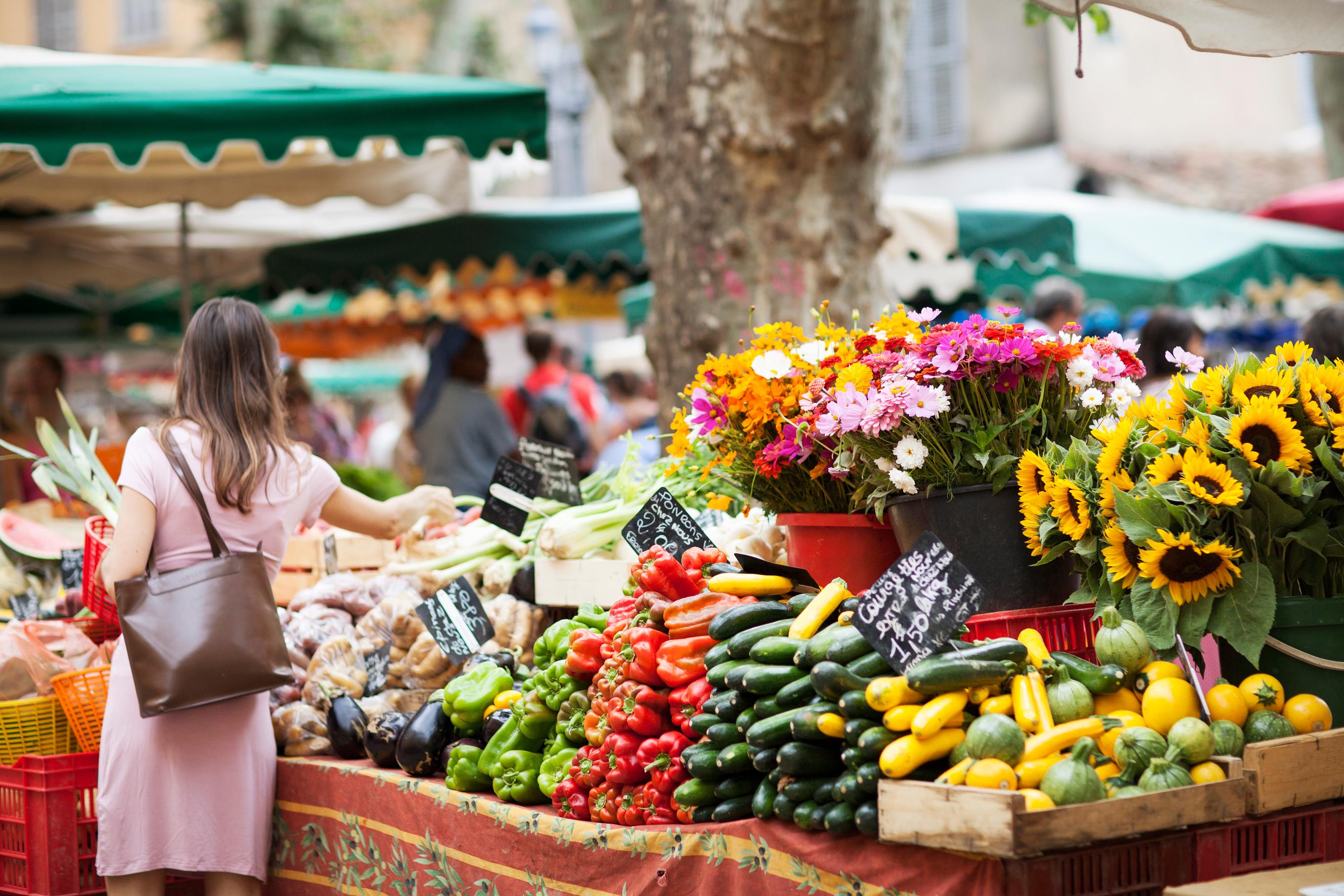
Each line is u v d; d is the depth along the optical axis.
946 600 2.13
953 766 1.99
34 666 3.52
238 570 3.07
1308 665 2.29
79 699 3.41
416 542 4.13
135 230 7.77
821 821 2.05
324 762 3.31
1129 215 8.09
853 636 2.11
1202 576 2.23
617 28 4.91
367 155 6.62
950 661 2.03
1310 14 2.77
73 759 3.37
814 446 2.69
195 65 5.39
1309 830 2.15
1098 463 2.38
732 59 4.50
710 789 2.31
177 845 3.09
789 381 2.73
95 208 7.92
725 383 2.83
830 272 4.62
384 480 6.18
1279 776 2.05
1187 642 2.23
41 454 8.05
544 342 9.11
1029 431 2.55
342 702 3.35
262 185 6.62
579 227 6.84
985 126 17.47
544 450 3.95
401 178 6.69
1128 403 2.64
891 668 2.07
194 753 3.11
